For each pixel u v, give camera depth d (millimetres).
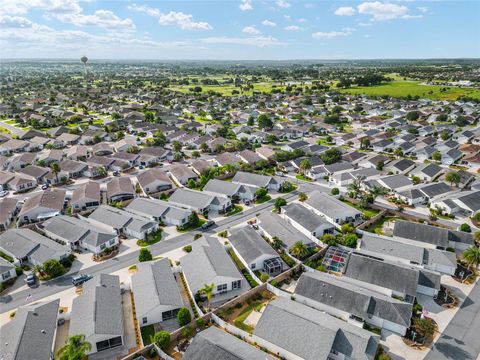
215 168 128000
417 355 51844
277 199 101188
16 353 48156
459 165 139625
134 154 147625
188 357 48656
